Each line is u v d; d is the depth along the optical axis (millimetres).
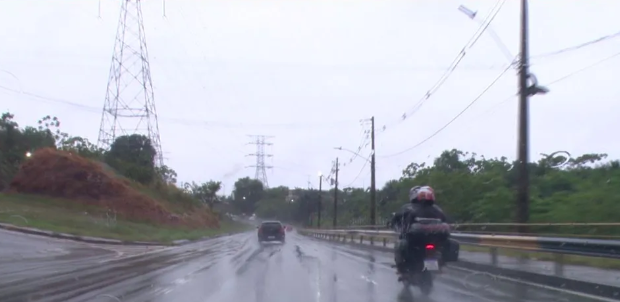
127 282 16812
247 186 145625
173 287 15711
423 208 18438
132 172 76000
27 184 57875
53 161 59625
